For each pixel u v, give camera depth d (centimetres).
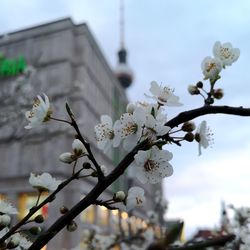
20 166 2584
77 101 2738
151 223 679
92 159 154
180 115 155
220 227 521
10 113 958
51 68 2777
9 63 2719
